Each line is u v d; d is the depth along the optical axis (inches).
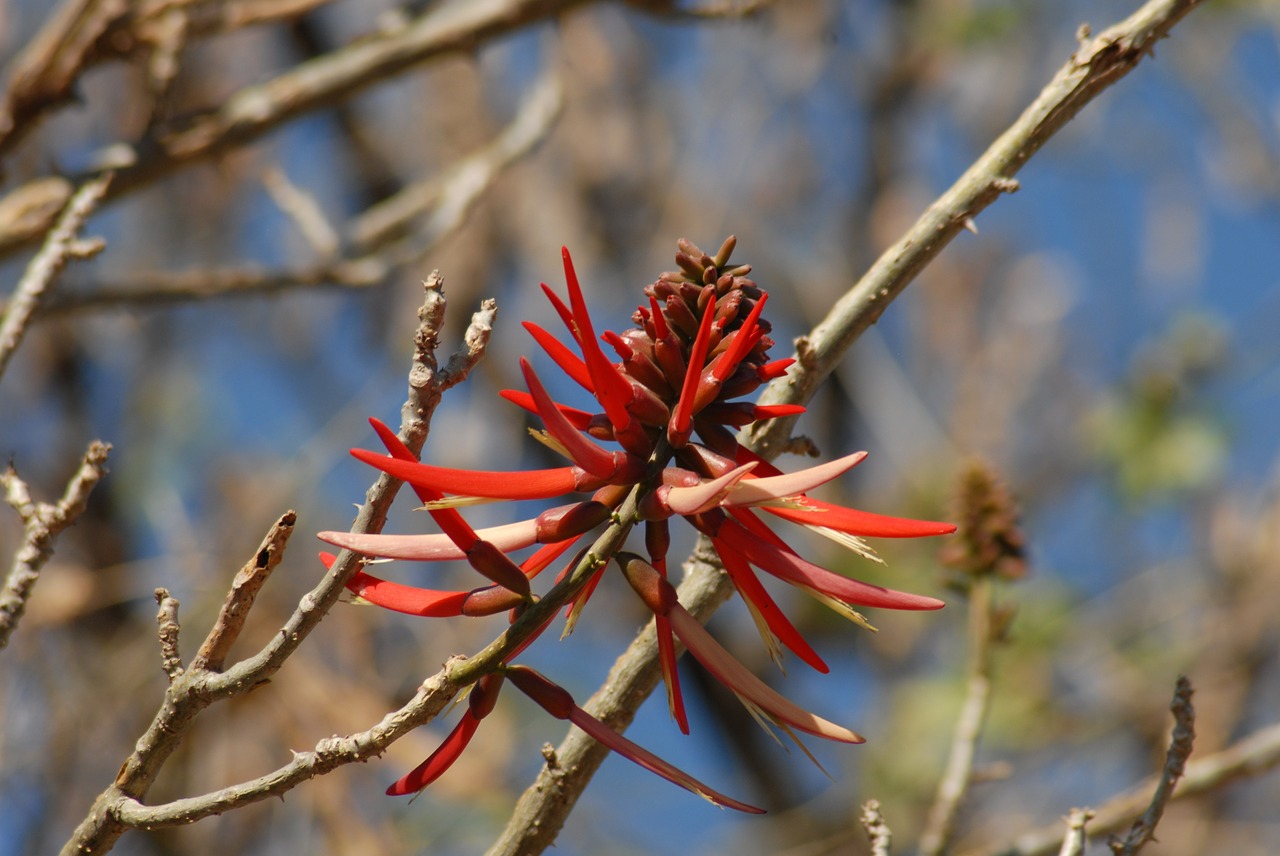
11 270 284.5
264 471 269.4
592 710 92.0
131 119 290.5
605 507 68.1
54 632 216.8
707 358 71.4
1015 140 90.0
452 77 317.7
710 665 66.9
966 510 130.1
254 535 230.5
